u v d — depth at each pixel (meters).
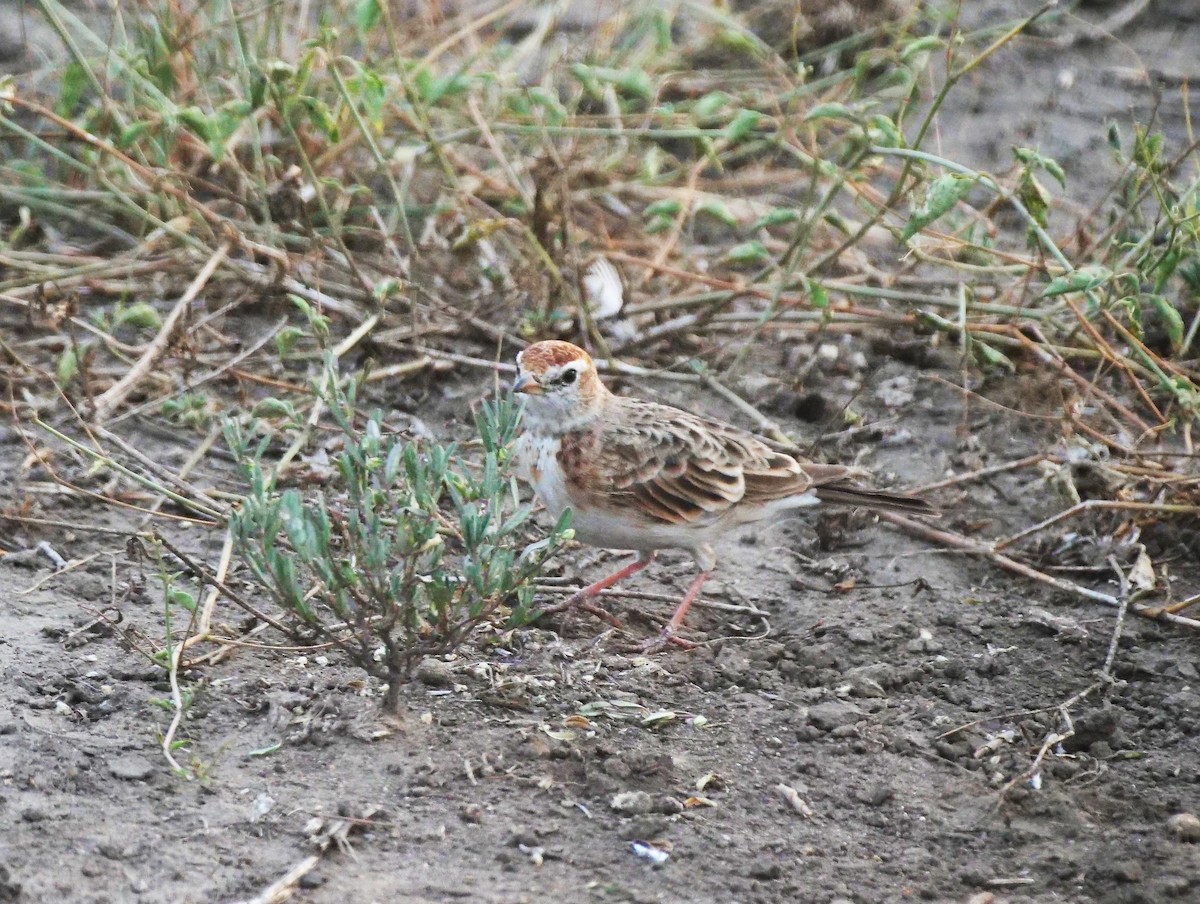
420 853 8.34
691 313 15.02
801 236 13.80
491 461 8.85
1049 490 12.75
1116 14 20.80
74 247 15.52
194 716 9.44
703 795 8.95
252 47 16.48
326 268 15.17
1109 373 14.11
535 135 16.34
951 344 14.78
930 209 12.20
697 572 11.76
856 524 12.38
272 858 8.23
